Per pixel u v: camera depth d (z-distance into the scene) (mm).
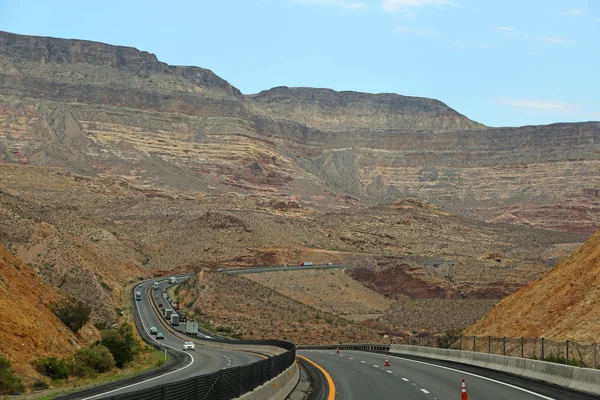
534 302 75875
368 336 156750
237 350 111062
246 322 164750
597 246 74000
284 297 194375
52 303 77625
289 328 159875
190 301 180500
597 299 63188
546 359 54812
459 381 49281
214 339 124188
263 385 38156
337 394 42594
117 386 47938
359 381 50469
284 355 49562
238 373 33438
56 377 54375
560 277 75938
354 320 196250
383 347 103000
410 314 194375
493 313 87750
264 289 196500
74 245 176125
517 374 53594
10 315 58219
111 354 70562
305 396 43531
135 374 62906
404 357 83688
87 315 79688
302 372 60094
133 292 187875
